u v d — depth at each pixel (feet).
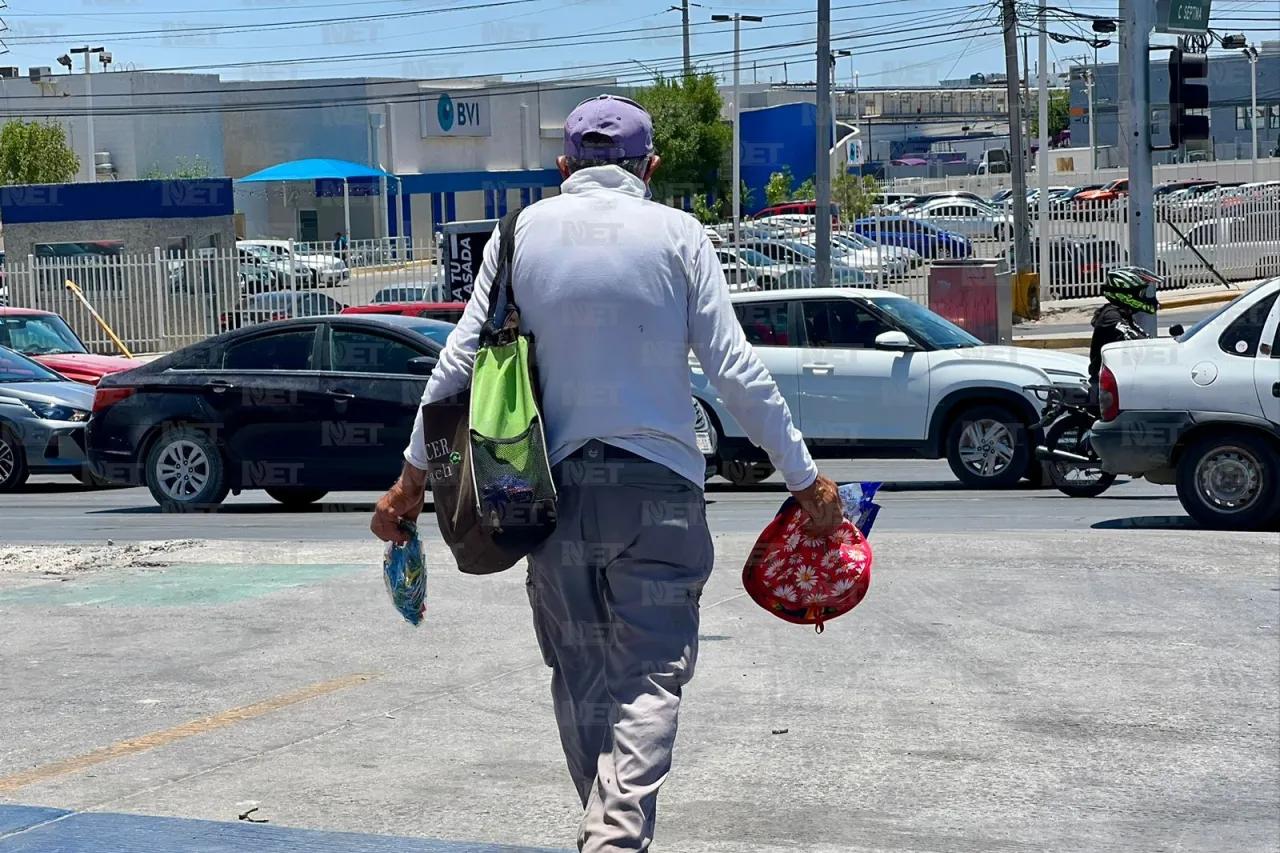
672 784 16.63
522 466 10.99
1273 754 17.66
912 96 349.41
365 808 15.76
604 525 11.42
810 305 44.55
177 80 174.81
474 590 26.20
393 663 21.59
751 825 15.39
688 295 11.50
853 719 18.92
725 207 185.26
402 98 176.96
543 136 196.65
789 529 12.44
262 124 176.86
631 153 11.91
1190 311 98.48
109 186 102.42
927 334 43.96
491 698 19.84
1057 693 19.97
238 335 41.22
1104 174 238.07
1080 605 24.61
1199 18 53.83
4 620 24.43
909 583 26.32
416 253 94.84
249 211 175.42
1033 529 33.83
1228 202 109.91
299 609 24.93
